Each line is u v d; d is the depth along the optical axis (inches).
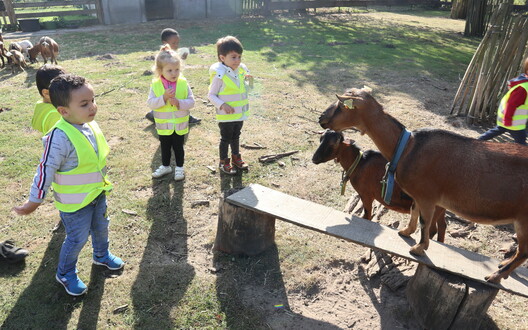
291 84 351.9
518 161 99.4
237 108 188.2
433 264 114.1
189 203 179.3
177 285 132.6
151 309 122.6
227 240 146.5
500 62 269.0
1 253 134.7
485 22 646.5
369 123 111.7
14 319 116.5
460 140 106.3
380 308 130.0
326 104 307.3
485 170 101.1
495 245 163.6
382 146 113.7
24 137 233.6
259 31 607.5
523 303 134.3
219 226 146.9
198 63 405.7
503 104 183.9
